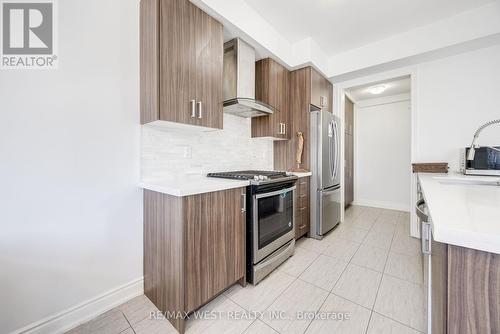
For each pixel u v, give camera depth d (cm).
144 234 163
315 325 133
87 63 135
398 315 139
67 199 129
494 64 225
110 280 148
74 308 133
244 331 129
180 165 189
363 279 181
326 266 203
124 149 154
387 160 435
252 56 223
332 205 295
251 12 205
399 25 235
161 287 144
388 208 432
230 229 157
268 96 248
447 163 245
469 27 211
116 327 132
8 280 111
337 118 315
